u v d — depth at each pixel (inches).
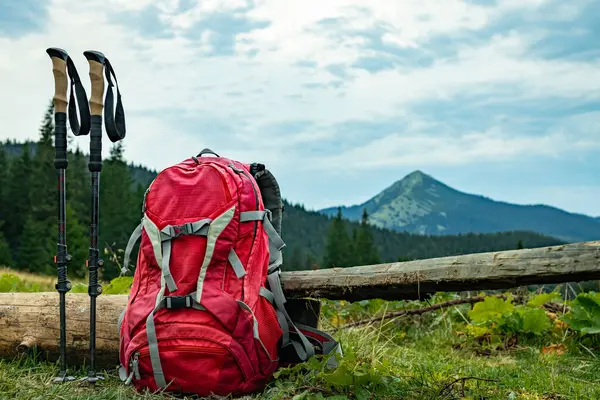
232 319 130.0
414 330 263.7
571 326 225.6
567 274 114.2
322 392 131.2
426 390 137.6
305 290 157.3
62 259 143.4
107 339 159.3
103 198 2760.8
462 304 279.4
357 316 278.2
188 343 127.7
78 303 162.9
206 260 131.9
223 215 134.3
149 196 140.0
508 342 234.5
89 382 140.7
